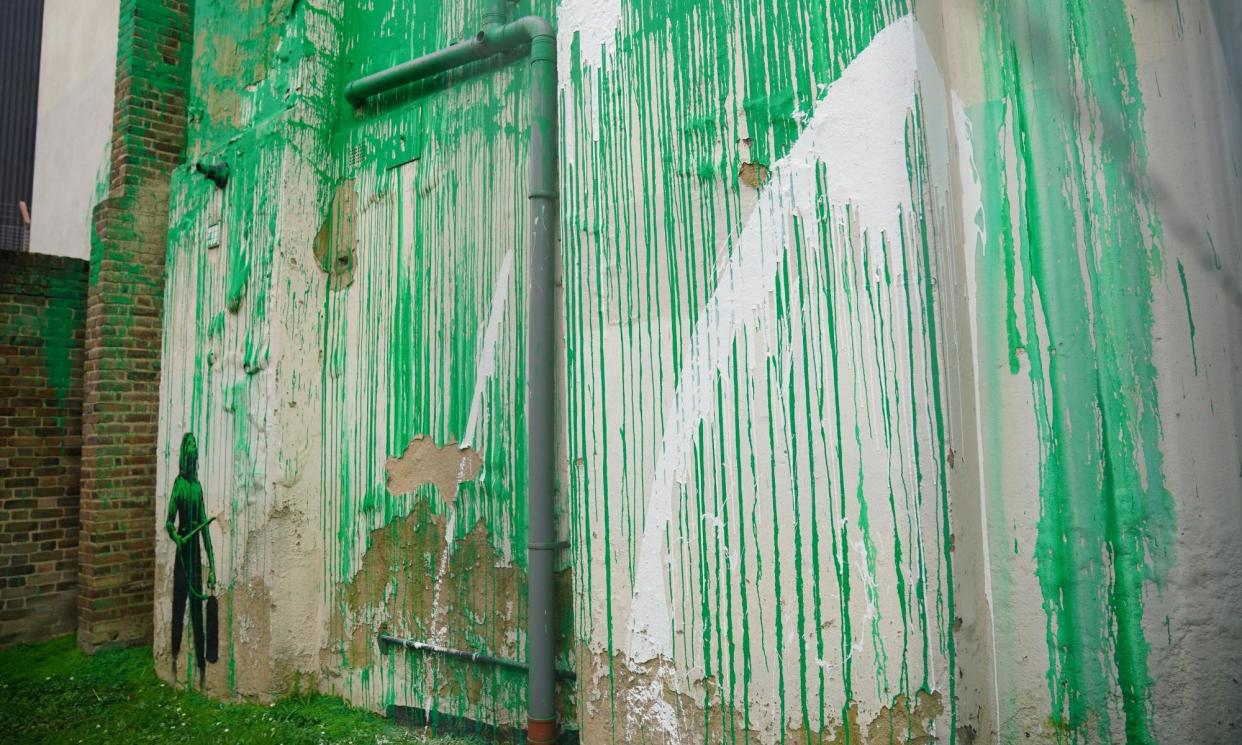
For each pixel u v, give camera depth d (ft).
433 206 11.39
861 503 6.72
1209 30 6.46
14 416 15.47
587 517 8.29
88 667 14.17
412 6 12.14
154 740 11.01
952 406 6.68
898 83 6.82
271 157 12.53
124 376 15.47
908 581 6.46
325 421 12.47
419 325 11.36
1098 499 6.64
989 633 6.95
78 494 16.21
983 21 7.37
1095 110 6.87
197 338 13.69
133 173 15.88
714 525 7.46
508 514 10.09
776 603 7.06
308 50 12.69
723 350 7.53
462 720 10.30
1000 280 7.14
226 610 12.41
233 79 14.11
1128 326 6.63
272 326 12.12
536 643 9.05
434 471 10.94
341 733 10.76
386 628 11.29
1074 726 6.59
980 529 7.01
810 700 6.82
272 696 11.66
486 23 10.59
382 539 11.48
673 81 8.04
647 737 7.70
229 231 13.25
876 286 6.78
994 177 7.23
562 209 8.79
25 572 15.40
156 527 13.99
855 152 6.95
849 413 6.83
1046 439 6.85
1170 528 6.37
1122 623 6.48
